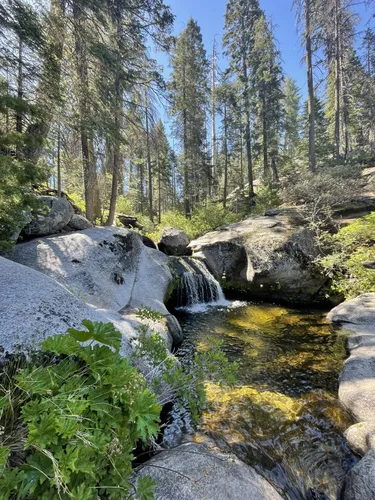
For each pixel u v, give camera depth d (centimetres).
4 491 105
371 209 1024
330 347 491
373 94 1730
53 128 690
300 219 1003
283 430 289
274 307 768
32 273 292
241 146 2359
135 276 667
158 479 182
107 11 744
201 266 919
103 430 140
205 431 280
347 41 1405
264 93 1786
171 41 984
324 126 2472
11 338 188
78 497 109
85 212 1035
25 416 125
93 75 804
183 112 1758
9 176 452
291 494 223
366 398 313
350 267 706
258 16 1755
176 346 513
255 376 401
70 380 148
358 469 219
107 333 175
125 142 854
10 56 545
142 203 2191
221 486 182
